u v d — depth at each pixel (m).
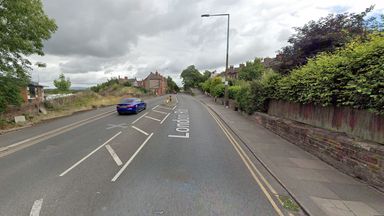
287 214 4.08
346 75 6.05
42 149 8.33
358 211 4.11
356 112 6.12
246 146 8.87
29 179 5.51
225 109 22.81
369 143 5.41
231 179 5.61
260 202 4.48
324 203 4.37
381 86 4.88
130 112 19.20
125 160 6.98
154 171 6.07
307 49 11.56
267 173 6.06
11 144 9.14
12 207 4.21
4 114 14.35
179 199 4.55
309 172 6.01
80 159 7.08
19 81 15.15
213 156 7.51
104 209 4.15
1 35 13.08
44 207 4.21
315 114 8.27
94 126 13.45
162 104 30.00
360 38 7.71
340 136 6.32
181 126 13.37
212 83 45.44
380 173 4.84
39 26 14.51
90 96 31.03
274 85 12.12
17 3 12.94
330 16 11.30
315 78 7.61
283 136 10.09
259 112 14.17
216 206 4.30
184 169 6.25
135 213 4.03
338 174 5.86
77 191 4.87
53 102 20.91
